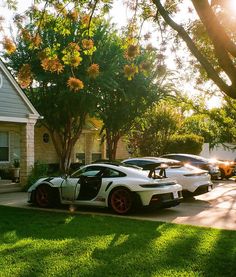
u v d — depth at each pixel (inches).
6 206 472.7
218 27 178.4
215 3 230.7
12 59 807.7
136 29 305.0
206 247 265.4
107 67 820.6
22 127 677.9
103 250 257.9
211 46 280.5
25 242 278.8
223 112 646.5
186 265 227.0
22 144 676.1
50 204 457.7
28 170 670.5
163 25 288.0
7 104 645.9
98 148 1183.6
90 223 352.5
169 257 242.4
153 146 1036.5
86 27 311.6
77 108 844.0
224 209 453.1
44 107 856.9
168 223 353.4
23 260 235.3
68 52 286.7
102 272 214.1
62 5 299.9
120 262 232.1
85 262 231.8
